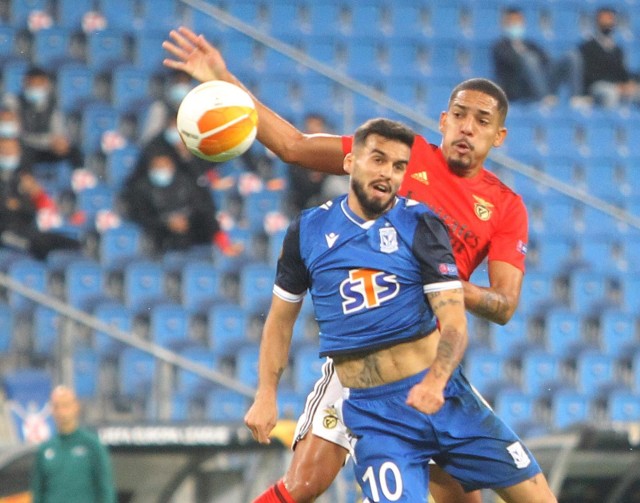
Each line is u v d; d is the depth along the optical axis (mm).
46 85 49812
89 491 30391
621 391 46969
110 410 35719
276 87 58812
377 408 17062
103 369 36000
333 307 16875
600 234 54312
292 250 17094
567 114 59562
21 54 58219
